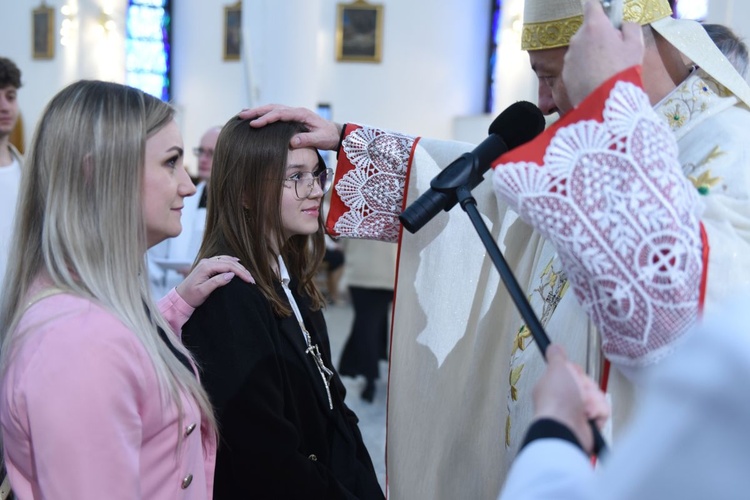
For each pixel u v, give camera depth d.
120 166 1.30
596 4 1.20
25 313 1.25
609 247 1.10
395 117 12.69
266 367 1.65
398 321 1.98
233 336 1.66
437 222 1.97
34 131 1.34
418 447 1.96
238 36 12.64
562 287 1.56
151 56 13.02
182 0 12.99
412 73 12.63
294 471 1.64
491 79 12.58
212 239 1.85
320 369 1.89
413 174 1.96
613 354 1.15
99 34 12.44
